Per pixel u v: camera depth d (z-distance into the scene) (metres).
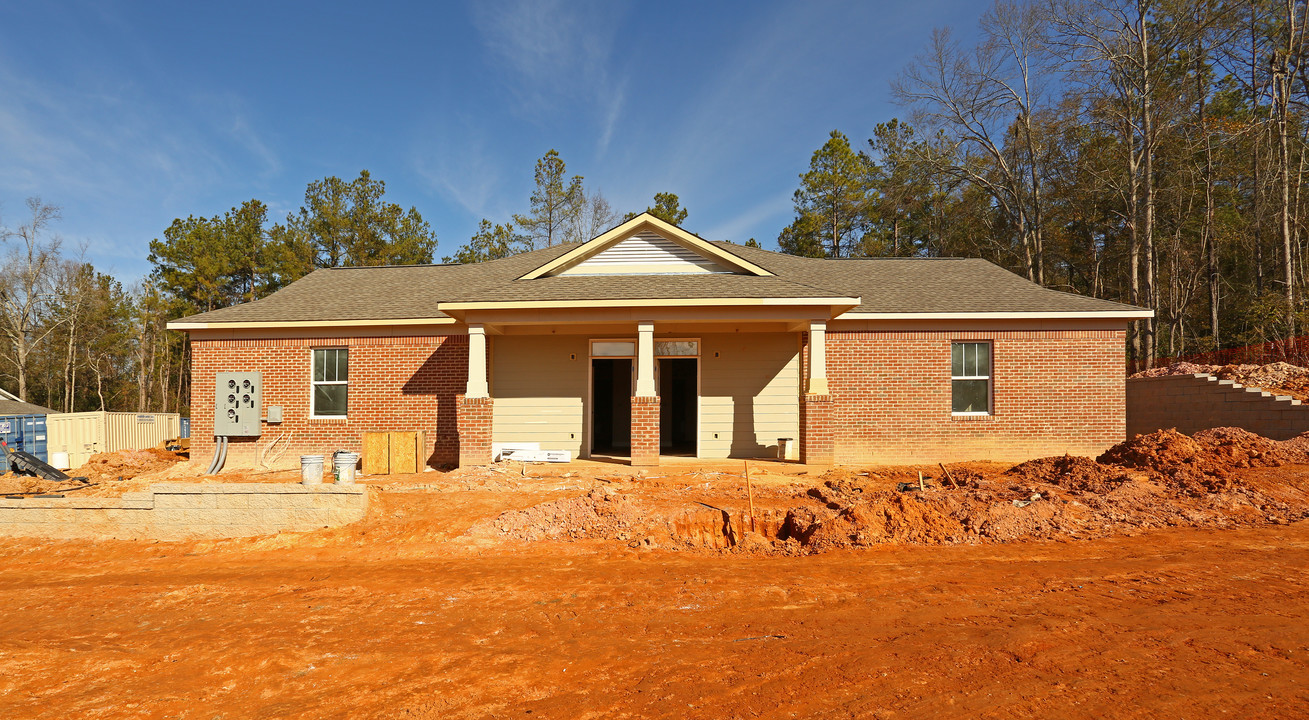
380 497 10.80
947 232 43.97
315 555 9.17
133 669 5.44
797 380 16.17
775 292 13.84
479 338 14.50
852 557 8.09
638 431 13.99
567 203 49.44
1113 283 36.59
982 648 5.12
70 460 21.62
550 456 15.15
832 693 4.51
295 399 16.61
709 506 9.96
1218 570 6.95
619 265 15.80
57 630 6.49
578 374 16.55
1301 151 27.14
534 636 5.82
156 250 44.50
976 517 8.95
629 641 5.62
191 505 10.23
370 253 44.03
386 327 16.45
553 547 8.96
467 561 8.47
